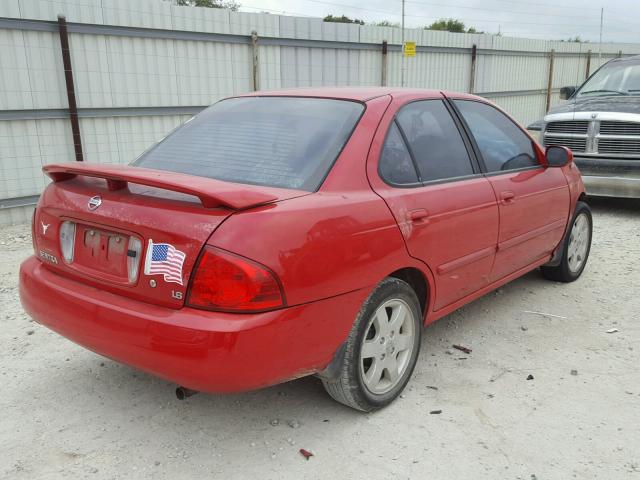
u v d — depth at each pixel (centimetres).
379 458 266
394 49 1361
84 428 291
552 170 452
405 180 310
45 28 788
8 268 571
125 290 251
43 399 318
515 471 257
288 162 285
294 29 1112
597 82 901
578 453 270
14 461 265
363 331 278
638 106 774
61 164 284
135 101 906
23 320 430
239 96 367
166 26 916
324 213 255
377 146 299
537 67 1942
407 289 304
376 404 298
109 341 250
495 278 391
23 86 783
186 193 229
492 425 292
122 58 879
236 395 322
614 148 767
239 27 1018
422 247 307
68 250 280
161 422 297
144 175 245
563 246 484
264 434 286
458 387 329
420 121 338
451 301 350
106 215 256
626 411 305
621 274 535
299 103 329
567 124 809
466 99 389
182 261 231
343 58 1241
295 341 243
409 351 315
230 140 314
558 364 358
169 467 261
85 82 846
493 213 364
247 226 229
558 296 477
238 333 224
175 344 228
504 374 345
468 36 1608
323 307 253
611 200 919
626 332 406
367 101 316
